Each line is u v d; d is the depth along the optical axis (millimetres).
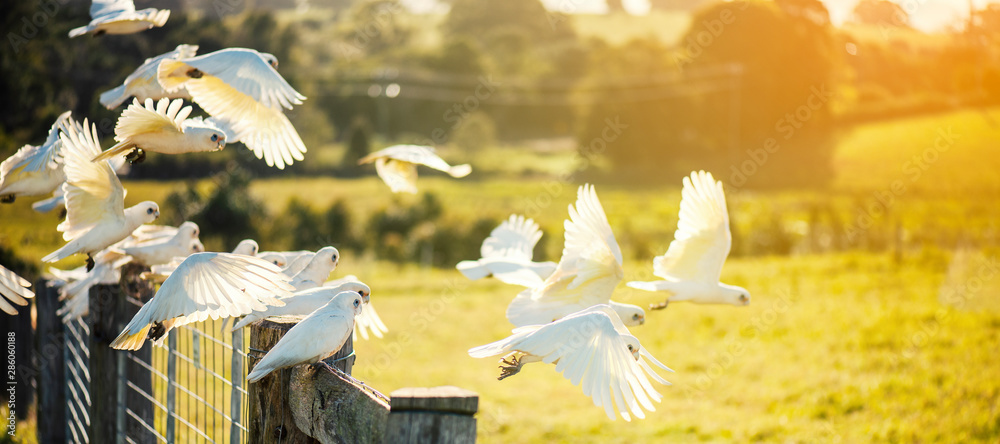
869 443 8617
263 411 3475
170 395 4938
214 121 4457
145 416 5551
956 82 51875
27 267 11289
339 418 2984
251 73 3893
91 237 4387
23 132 20422
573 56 69062
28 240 14344
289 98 3883
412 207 29750
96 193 4340
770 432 9117
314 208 27562
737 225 27922
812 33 52125
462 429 2436
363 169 44188
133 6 5180
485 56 67000
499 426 9500
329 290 4230
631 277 19016
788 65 51406
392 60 63156
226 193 21766
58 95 21359
